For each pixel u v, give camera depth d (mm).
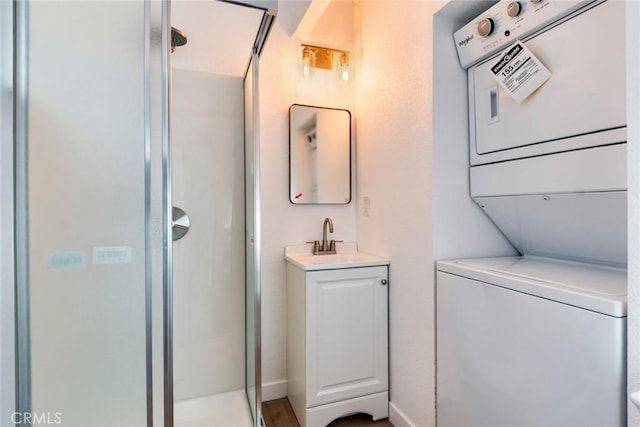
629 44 672
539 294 1058
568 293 970
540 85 1244
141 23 1141
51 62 1069
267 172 2193
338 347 1851
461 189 1626
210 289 2039
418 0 1685
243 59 2055
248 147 1988
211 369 2051
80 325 1107
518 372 1127
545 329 1036
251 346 1934
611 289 974
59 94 1078
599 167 1065
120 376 1143
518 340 1129
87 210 1112
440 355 1521
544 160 1247
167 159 1177
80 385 1108
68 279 1095
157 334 1175
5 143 1014
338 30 2371
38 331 1057
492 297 1241
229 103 2051
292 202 2234
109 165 1133
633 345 684
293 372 2033
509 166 1402
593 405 901
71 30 1092
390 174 1949
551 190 1224
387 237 1982
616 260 1260
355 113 2391
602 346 881
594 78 1071
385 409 1932
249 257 1982
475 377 1315
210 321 2043
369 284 1912
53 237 1074
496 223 1659
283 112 2232
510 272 1268
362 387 1891
